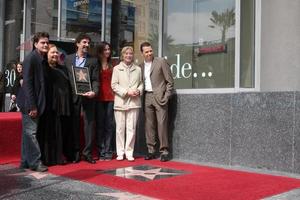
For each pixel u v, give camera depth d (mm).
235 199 5035
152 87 7562
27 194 5297
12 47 12828
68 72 7379
